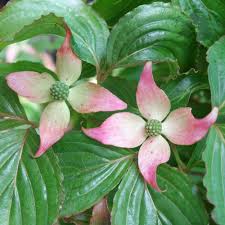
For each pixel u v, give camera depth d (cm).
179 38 35
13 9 34
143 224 31
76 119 36
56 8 35
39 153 30
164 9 34
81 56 35
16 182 30
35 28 33
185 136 31
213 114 30
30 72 32
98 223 32
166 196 31
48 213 29
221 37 34
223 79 33
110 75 37
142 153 31
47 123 31
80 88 32
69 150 32
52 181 30
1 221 29
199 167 37
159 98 31
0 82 32
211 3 37
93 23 36
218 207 29
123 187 31
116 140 31
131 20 34
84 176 31
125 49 35
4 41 33
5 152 30
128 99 36
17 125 32
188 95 34
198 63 36
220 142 31
